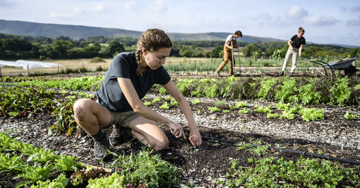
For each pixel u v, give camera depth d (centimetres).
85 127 221
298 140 300
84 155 255
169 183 197
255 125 389
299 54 869
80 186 192
